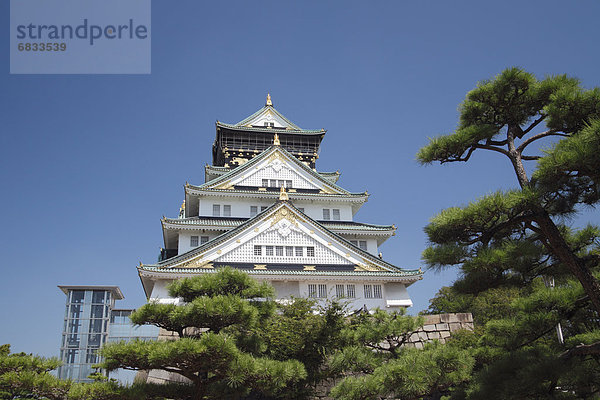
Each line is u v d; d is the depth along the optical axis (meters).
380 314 23.53
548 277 16.41
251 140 62.50
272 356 23.25
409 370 16.67
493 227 14.80
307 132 63.69
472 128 16.38
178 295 19.86
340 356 20.73
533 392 12.38
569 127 14.80
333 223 50.81
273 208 43.06
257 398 24.64
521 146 16.23
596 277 14.29
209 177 58.41
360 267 42.31
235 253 41.00
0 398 16.11
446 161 17.20
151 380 28.31
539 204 13.76
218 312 17.06
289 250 42.16
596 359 13.36
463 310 49.44
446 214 14.44
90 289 57.25
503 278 15.77
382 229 48.94
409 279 41.59
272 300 21.17
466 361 16.92
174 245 51.91
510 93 16.83
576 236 15.98
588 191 14.47
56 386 16.33
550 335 19.83
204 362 16.59
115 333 56.91
